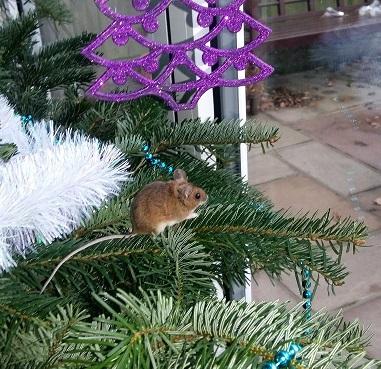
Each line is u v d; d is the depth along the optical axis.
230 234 0.34
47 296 0.28
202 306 0.27
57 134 0.43
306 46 0.84
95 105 0.49
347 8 0.81
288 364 0.23
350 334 0.31
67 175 0.30
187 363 0.24
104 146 0.36
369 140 0.85
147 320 0.25
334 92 0.86
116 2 0.62
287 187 0.82
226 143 0.44
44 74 0.54
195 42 0.41
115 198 0.38
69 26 0.79
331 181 0.82
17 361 0.25
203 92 0.42
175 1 0.47
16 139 0.37
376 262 0.72
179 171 0.33
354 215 0.77
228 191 0.41
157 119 0.47
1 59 0.51
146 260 0.32
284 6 0.80
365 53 0.82
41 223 0.29
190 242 0.34
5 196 0.28
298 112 0.89
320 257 0.34
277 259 0.33
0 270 0.30
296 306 0.28
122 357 0.23
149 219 0.32
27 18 0.54
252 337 0.25
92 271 0.33
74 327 0.25
